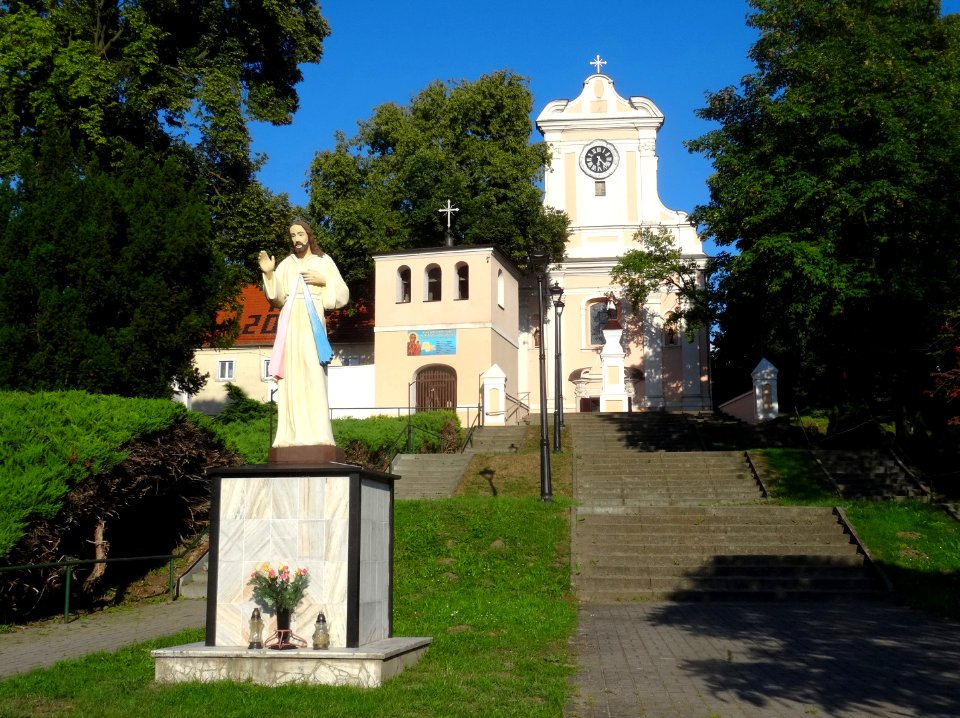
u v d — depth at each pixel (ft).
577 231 157.89
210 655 29.43
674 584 56.24
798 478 79.56
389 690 27.99
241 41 107.76
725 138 92.79
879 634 42.27
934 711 27.94
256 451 77.92
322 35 114.01
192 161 102.47
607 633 42.91
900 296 74.59
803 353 98.07
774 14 91.50
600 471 85.20
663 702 28.99
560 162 159.94
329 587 30.45
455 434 107.86
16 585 47.03
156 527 64.28
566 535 63.52
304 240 34.47
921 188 76.84
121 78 92.58
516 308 146.72
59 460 48.75
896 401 88.28
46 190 74.49
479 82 149.89
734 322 125.80
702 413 133.28
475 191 149.38
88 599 53.31
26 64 87.40
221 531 31.32
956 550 58.80
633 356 154.10
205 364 142.51
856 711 27.94
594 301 157.17
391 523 34.24
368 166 148.87
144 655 35.19
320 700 26.58
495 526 63.98
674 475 83.10
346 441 95.86
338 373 133.18
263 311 148.56
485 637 39.55
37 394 53.62
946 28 90.89
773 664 35.17
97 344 71.41
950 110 76.95
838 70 80.07
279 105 110.83
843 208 78.23
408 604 49.88
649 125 158.71
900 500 71.41
